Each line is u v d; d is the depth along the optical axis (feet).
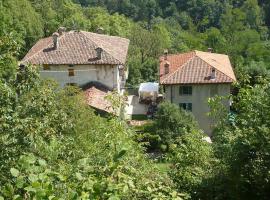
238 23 258.98
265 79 35.06
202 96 123.54
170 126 99.66
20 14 161.99
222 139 35.81
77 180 16.43
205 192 35.47
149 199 19.15
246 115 33.22
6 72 35.53
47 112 33.14
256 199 33.96
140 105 148.25
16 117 27.40
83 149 35.42
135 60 186.09
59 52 122.01
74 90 62.59
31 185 13.51
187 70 125.49
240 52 234.99
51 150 22.65
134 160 25.66
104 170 17.20
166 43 237.86
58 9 226.17
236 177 33.17
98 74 121.08
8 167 22.35
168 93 124.36
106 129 29.60
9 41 33.58
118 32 225.35
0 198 13.67
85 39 125.90
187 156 38.55
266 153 31.32
